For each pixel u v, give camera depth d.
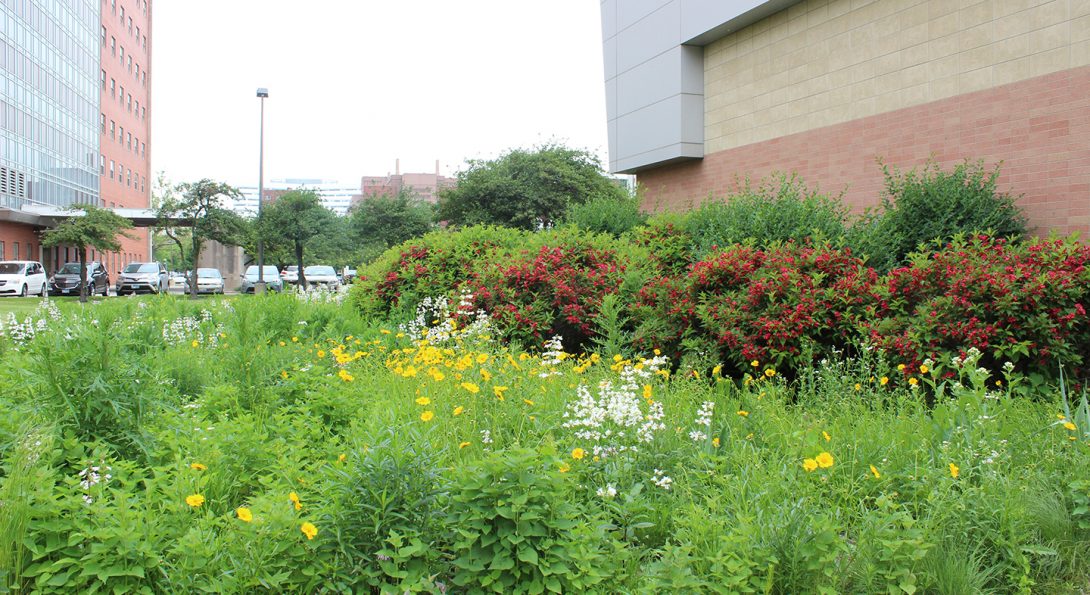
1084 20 9.26
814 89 13.38
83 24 54.53
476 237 10.77
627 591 2.87
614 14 18.61
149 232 72.06
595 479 3.77
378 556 2.73
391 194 50.84
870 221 9.50
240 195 40.44
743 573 2.74
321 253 54.50
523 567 2.79
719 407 5.02
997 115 10.34
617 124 18.64
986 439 4.05
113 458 3.55
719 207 10.48
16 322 8.01
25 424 3.38
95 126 57.34
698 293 7.43
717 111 15.84
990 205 9.64
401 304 9.90
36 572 2.63
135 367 3.98
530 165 31.88
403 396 5.33
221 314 9.62
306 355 6.51
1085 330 5.88
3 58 41.34
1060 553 3.38
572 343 8.61
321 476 3.23
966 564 3.10
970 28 10.68
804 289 6.79
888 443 4.16
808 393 5.71
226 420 4.07
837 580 2.99
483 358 5.18
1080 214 9.33
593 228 13.56
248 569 2.66
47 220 44.50
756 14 14.23
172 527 2.93
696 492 3.60
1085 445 4.00
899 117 11.80
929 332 6.01
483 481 2.87
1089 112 9.22
